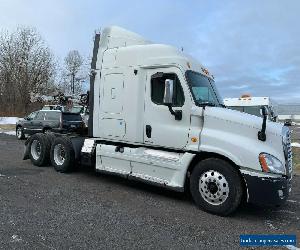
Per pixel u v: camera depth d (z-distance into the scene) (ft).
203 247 15.35
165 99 21.18
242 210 21.36
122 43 25.84
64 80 156.35
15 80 144.97
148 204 21.61
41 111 59.11
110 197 22.84
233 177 19.43
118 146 25.29
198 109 21.08
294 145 58.54
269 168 18.66
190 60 23.02
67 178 28.09
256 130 19.31
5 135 72.23
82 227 16.92
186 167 21.38
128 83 24.56
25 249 14.16
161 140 22.63
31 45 152.25
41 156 32.24
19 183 25.50
